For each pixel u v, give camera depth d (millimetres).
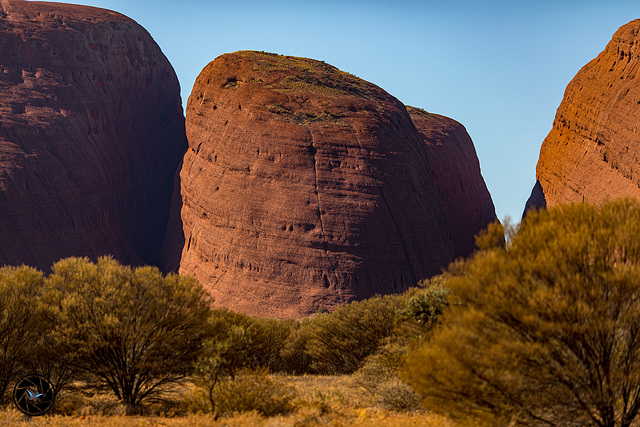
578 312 8414
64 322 14797
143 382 15641
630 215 9266
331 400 14578
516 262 8898
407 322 15773
